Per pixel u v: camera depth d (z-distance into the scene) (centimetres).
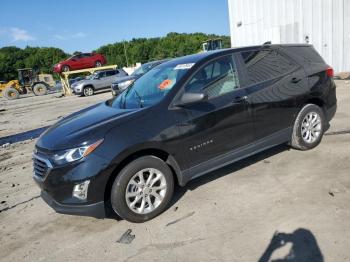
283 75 486
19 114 1723
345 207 353
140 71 1633
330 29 1312
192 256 308
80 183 344
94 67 2880
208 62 430
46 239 374
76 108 1623
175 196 429
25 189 539
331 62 1338
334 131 612
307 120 516
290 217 347
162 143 374
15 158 761
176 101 394
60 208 358
